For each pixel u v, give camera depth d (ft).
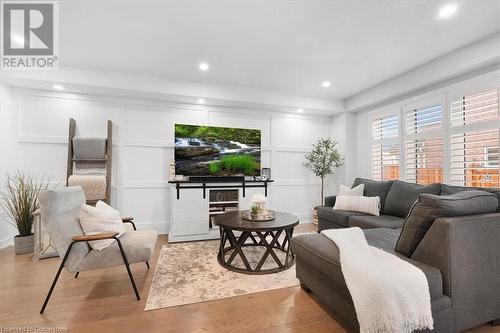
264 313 5.91
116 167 12.57
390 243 6.48
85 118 12.09
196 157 13.43
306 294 6.81
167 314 5.85
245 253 10.10
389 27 7.93
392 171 13.20
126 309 6.04
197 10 7.06
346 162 15.71
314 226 15.16
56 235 6.18
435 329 4.56
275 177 15.70
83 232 6.80
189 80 12.45
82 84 10.87
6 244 10.72
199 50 9.42
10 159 10.95
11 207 10.28
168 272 8.20
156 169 13.26
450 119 10.19
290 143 16.08
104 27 7.86
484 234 5.15
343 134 15.88
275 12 7.18
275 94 14.07
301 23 7.72
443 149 10.51
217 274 8.04
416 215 5.41
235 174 14.19
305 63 10.56
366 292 4.33
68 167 11.23
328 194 16.97
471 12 7.16
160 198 13.32
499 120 8.54
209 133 13.73
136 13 7.18
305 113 16.25
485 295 5.11
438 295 4.64
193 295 6.70
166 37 8.48
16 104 11.16
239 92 13.34
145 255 6.73
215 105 14.25
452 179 10.09
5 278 7.63
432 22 7.66
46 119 11.55
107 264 6.43
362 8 7.00
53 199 6.30
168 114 13.48
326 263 5.56
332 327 5.39
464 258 4.88
